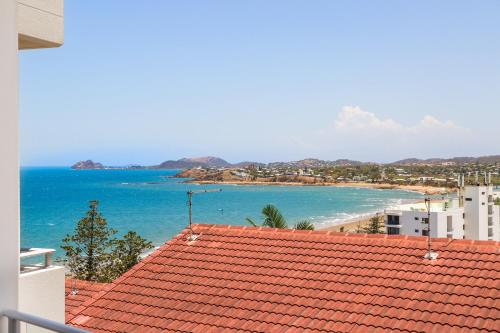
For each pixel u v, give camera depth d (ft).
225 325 35.76
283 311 36.09
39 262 22.98
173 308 38.63
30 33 18.61
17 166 15.26
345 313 34.81
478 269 36.81
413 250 40.42
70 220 383.04
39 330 18.24
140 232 332.80
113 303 40.63
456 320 32.32
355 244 42.75
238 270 42.01
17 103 15.38
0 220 14.75
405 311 33.96
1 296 14.51
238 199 642.63
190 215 49.98
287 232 46.37
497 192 357.20
